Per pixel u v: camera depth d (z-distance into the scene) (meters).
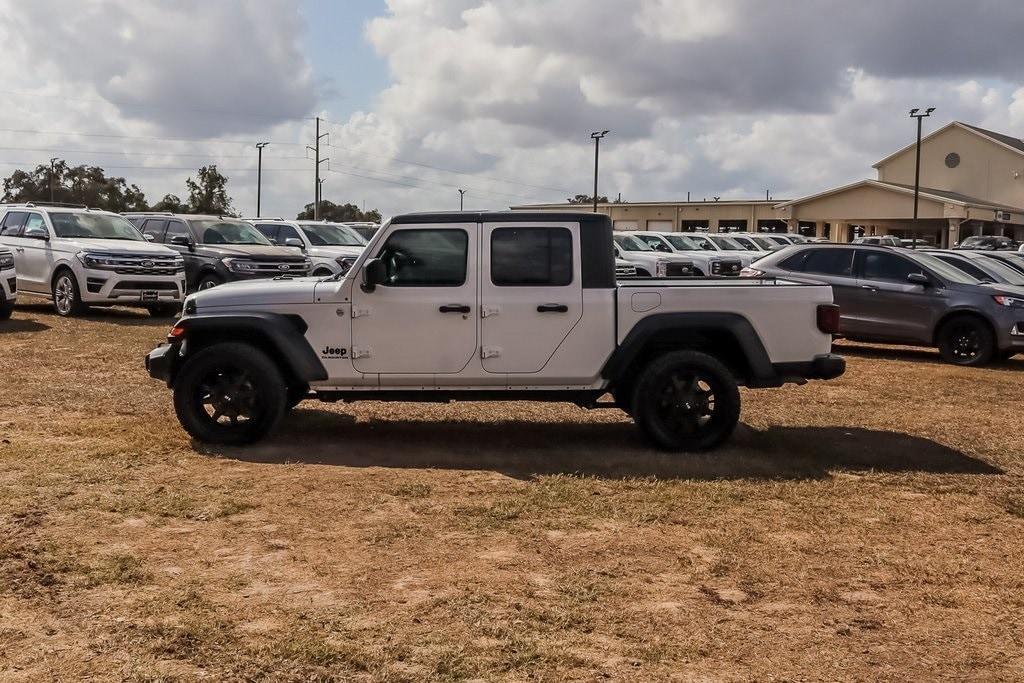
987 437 8.29
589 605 4.48
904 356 14.23
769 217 66.56
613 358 7.31
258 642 4.02
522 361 7.35
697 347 7.59
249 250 18.27
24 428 7.91
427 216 7.35
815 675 3.84
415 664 3.85
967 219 59.00
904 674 3.86
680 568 4.99
